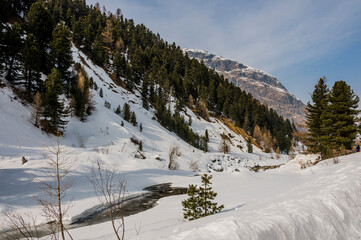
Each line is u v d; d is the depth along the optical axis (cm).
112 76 8906
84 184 1909
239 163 5372
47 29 5678
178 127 7931
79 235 946
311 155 3212
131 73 9119
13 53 4162
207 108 11094
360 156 1766
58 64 5291
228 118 11081
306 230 432
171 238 362
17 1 7044
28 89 4181
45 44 5819
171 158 3644
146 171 2881
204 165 4447
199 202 893
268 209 506
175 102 10062
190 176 3053
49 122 3806
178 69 13000
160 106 8281
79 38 9700
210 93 11256
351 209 571
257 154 8681
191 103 11006
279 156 8612
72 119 4597
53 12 10644
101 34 11375
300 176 1873
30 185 1658
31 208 1296
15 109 3512
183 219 984
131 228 948
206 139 7806
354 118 2631
